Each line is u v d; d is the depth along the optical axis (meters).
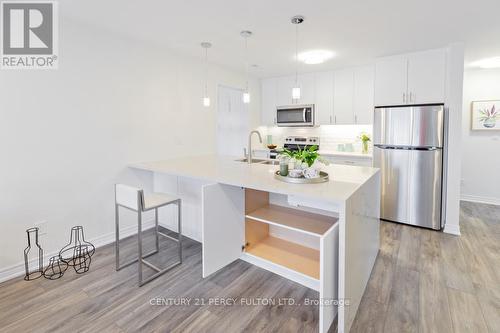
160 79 3.36
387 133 3.64
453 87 3.15
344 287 1.58
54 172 2.51
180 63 3.59
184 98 3.68
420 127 3.39
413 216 3.53
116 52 2.90
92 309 1.88
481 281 2.21
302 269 2.19
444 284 2.17
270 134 5.68
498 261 2.54
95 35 2.72
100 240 2.90
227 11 2.34
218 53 3.56
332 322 1.72
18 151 2.29
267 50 3.43
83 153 2.70
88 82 2.70
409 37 2.95
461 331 1.67
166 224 3.32
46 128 2.44
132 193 2.18
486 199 4.54
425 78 3.42
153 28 2.72
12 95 2.24
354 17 2.45
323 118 4.70
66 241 2.62
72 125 2.61
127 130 3.05
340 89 4.48
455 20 2.51
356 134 4.75
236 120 4.89
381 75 3.72
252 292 2.07
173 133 3.55
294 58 3.80
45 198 2.47
